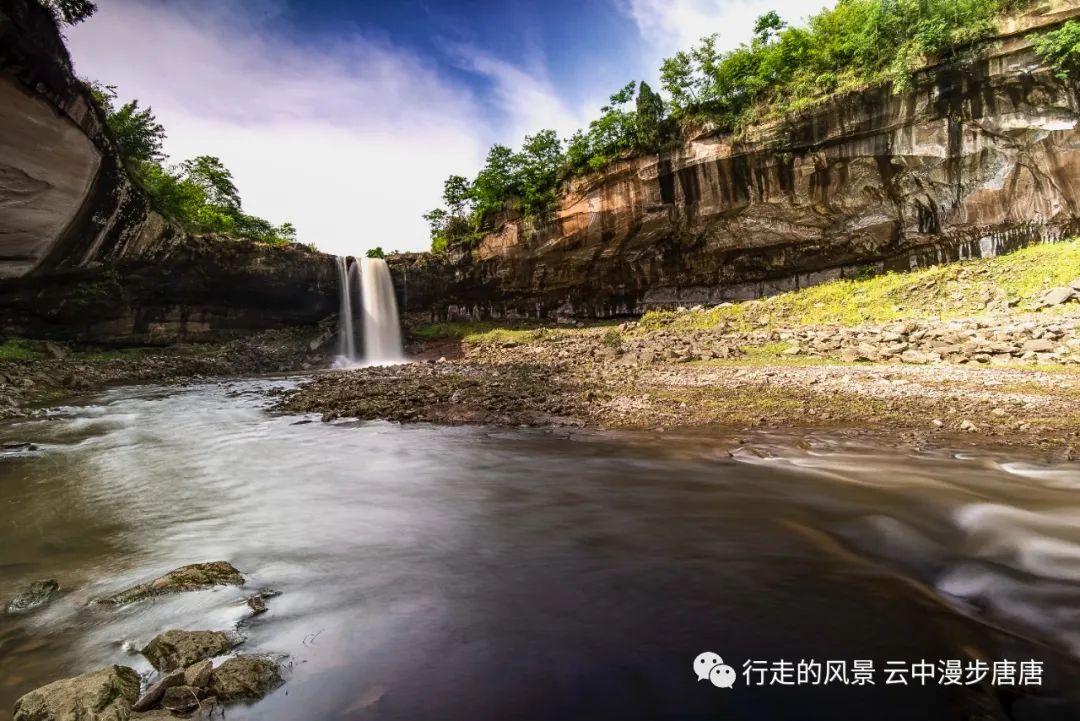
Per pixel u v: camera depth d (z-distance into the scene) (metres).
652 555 5.17
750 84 29.59
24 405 16.81
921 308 23.27
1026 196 24.42
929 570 4.72
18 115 15.75
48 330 25.44
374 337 36.69
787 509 6.30
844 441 9.31
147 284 27.86
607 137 34.25
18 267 21.56
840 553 5.11
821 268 31.27
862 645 3.62
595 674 3.38
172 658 3.49
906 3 24.81
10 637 3.89
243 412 15.33
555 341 31.09
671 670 3.41
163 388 21.30
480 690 3.25
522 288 39.56
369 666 3.50
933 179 25.95
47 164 17.91
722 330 26.52
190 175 44.00
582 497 7.05
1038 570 4.65
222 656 3.61
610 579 4.69
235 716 3.03
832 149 27.20
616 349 24.97
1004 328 17.55
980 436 9.17
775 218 30.36
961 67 23.55
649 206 32.44
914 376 14.65
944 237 27.08
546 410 13.12
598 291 38.19
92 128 18.23
